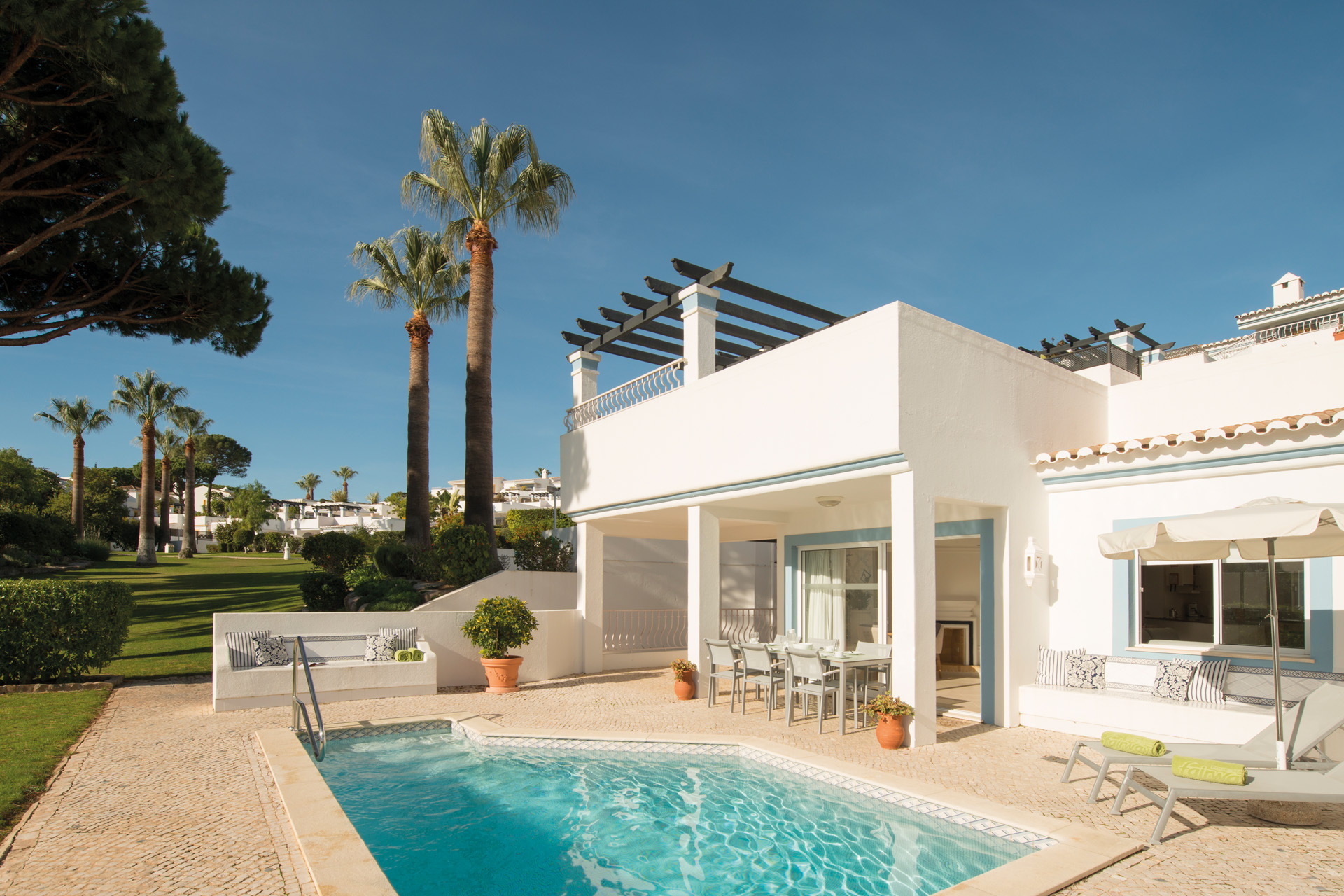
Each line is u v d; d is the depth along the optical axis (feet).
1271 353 33.06
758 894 14.53
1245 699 24.85
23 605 34.37
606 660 47.26
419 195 51.80
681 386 37.35
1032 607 30.12
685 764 24.25
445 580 47.65
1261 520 17.02
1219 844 15.89
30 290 41.63
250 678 31.65
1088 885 13.67
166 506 172.96
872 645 30.68
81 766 21.59
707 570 36.55
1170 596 28.12
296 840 15.21
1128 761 18.31
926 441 26.40
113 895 12.54
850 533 38.37
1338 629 23.81
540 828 18.38
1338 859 15.06
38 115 34.12
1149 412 36.11
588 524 46.11
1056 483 30.83
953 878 15.14
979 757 23.93
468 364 50.01
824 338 28.84
